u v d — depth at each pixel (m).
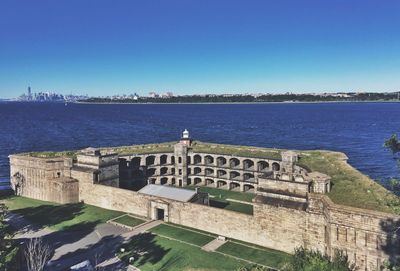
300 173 74.88
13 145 191.25
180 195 79.69
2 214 63.88
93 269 56.72
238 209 88.19
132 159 112.50
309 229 60.78
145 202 82.00
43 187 96.88
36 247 63.84
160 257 61.56
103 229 74.75
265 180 68.75
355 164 136.38
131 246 66.12
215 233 72.12
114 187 88.12
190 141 123.62
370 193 60.59
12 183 104.12
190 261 59.94
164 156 118.94
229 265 58.50
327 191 64.38
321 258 41.94
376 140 199.62
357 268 52.50
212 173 116.19
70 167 95.94
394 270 37.50
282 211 63.66
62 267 57.97
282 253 63.09
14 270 53.00
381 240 50.50
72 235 71.50
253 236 67.56
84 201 93.56
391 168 128.62
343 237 54.19
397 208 36.91
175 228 74.88
